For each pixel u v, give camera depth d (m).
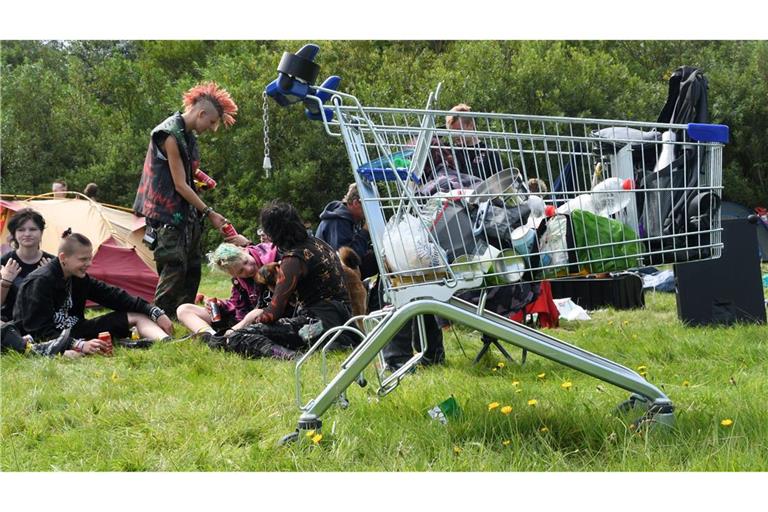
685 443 3.17
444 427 3.44
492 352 5.79
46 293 6.07
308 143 22.20
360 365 3.38
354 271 6.22
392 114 3.41
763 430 3.26
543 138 3.50
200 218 7.50
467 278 3.37
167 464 3.27
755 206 22.94
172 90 24.05
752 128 23.48
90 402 4.21
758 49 23.66
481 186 3.49
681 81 4.02
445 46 27.42
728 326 6.46
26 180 23.11
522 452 3.16
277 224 5.80
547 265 3.51
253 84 22.50
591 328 6.77
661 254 3.72
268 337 5.71
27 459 3.40
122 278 9.17
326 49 25.53
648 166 3.96
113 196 23.36
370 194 3.40
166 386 4.64
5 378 4.87
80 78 25.86
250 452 3.33
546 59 22.27
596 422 3.40
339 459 3.20
